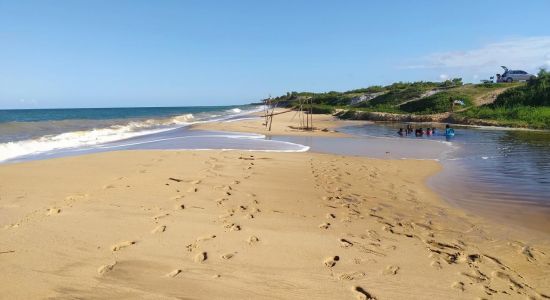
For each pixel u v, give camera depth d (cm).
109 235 546
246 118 4319
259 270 462
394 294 418
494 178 1046
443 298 414
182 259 481
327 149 1669
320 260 497
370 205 767
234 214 668
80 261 463
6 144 1534
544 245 573
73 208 661
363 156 1455
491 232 626
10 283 404
